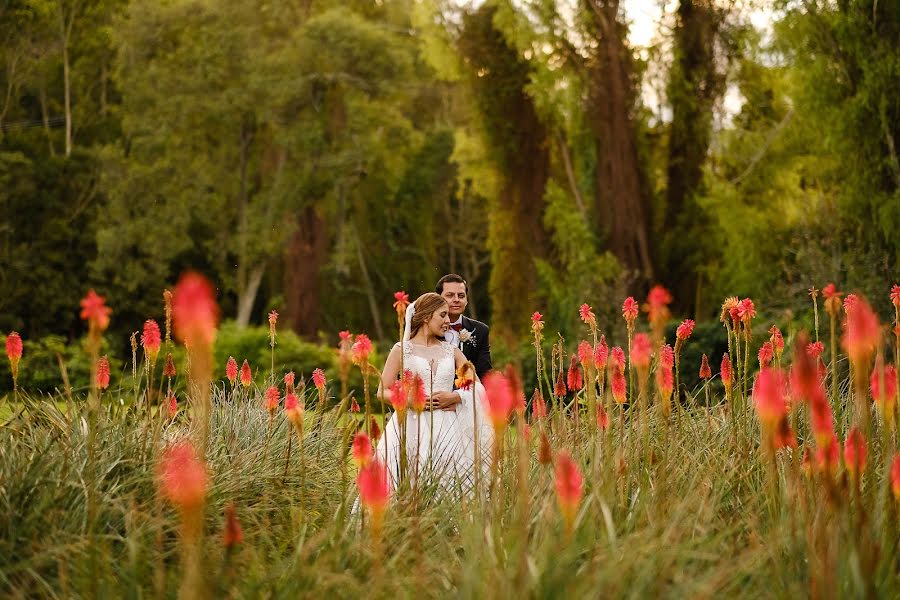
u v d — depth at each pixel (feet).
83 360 60.34
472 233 155.74
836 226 51.52
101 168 110.63
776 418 7.21
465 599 8.18
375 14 138.72
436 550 10.57
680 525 9.85
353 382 52.49
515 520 9.78
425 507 12.84
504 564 8.57
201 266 120.06
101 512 11.14
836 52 53.67
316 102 123.44
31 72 114.83
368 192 144.66
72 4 114.52
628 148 78.74
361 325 150.82
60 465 12.26
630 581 8.48
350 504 12.27
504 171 87.56
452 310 21.04
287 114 121.49
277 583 9.46
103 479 11.95
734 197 74.69
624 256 77.82
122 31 116.06
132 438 13.47
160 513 10.16
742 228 71.67
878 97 51.19
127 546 10.21
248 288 122.52
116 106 119.14
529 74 80.43
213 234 119.96
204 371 6.28
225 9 114.62
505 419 7.36
